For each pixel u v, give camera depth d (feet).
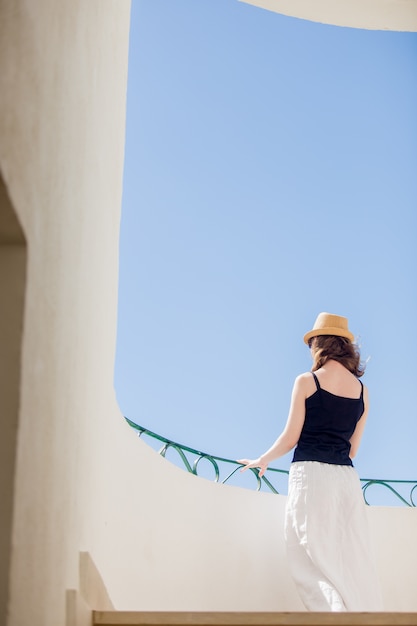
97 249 11.94
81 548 10.66
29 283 8.21
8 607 7.50
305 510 13.97
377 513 16.47
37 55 8.61
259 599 15.01
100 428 12.10
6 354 7.97
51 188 9.12
